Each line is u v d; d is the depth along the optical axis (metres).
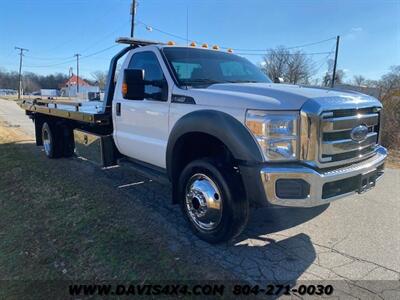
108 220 4.37
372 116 3.71
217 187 3.53
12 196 5.49
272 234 4.02
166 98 4.18
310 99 3.13
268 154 3.16
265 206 3.24
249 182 3.25
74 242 3.85
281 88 3.58
